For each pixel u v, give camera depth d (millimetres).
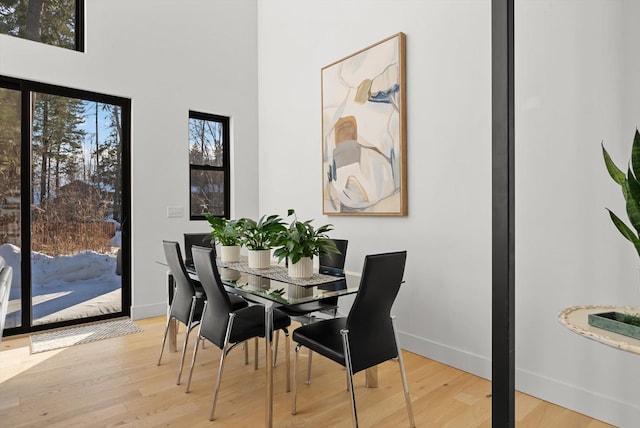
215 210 4316
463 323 2504
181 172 3941
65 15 3461
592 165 1942
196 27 4074
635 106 1798
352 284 2043
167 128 3861
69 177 3453
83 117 3512
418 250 2754
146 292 3719
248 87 4441
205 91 4117
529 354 2203
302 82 3830
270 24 4305
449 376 2426
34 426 1852
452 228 2549
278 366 2607
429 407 2049
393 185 2855
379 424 1889
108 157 3645
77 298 3480
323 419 1931
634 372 1831
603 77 1897
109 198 3650
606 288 1902
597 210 1927
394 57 2830
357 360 1722
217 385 1940
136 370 2512
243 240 2568
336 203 3355
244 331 2053
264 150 4402
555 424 1905
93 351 2846
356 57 3146
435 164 2635
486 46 2348
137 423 1887
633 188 1290
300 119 3857
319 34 3607
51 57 3266
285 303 1704
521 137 2213
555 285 2086
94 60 3465
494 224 1362
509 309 1322
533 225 2170
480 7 2377
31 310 3264
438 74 2605
